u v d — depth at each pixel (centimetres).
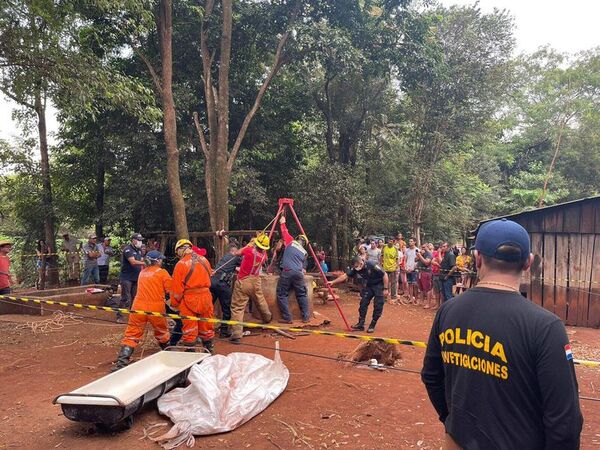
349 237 2162
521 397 181
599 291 1045
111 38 1355
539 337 178
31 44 919
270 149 1894
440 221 2262
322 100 2069
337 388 563
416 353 747
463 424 193
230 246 865
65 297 1113
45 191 1827
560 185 2891
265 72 1923
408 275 1359
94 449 413
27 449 415
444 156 2202
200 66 1730
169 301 736
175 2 1535
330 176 1886
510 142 3328
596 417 484
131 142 1609
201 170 1634
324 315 1098
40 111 1784
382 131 2148
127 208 1673
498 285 200
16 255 2216
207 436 435
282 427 454
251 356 569
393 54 1641
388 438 430
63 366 663
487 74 2050
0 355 722
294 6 1584
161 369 537
